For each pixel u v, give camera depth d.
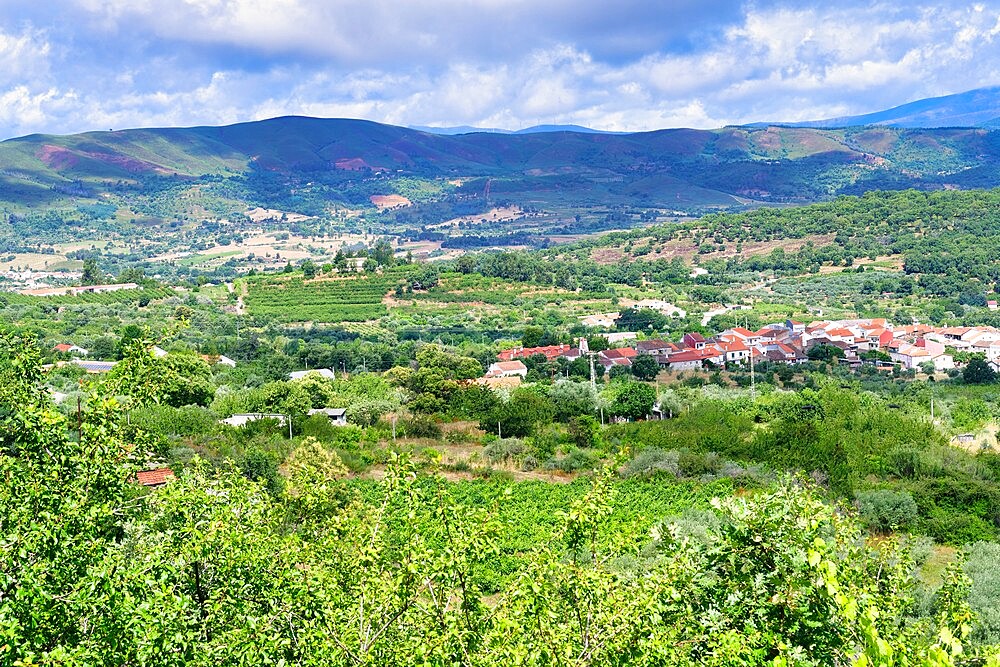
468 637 13.66
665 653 13.38
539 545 16.27
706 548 14.30
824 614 12.41
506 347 134.12
